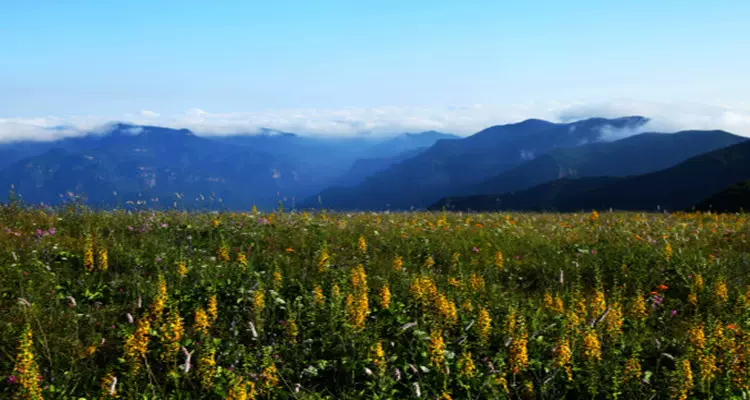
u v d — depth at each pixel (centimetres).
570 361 620
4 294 731
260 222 1302
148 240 1062
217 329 708
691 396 583
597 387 597
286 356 651
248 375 566
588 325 674
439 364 603
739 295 788
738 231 1353
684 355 609
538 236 1328
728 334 654
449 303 728
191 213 1362
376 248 1166
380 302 779
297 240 1170
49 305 730
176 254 957
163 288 722
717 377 598
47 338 638
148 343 652
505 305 793
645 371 635
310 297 782
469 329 711
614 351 645
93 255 945
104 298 786
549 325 732
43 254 935
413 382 593
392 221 1511
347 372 624
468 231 1380
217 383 571
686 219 1773
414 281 795
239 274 869
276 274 833
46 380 570
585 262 1069
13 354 605
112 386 522
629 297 903
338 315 712
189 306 755
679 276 983
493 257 1098
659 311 840
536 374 632
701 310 826
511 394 602
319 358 657
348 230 1317
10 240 985
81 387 573
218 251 1030
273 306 752
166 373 596
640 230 1384
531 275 1045
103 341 641
